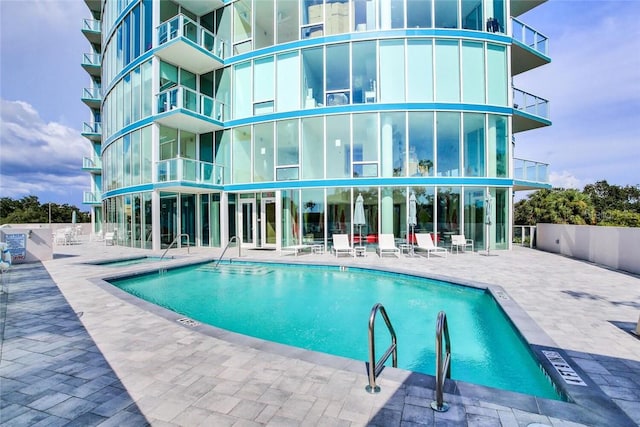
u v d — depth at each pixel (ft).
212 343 12.33
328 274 31.45
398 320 18.48
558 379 9.46
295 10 47.37
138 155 50.44
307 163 45.39
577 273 26.50
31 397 8.68
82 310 16.71
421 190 42.55
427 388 8.97
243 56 49.37
